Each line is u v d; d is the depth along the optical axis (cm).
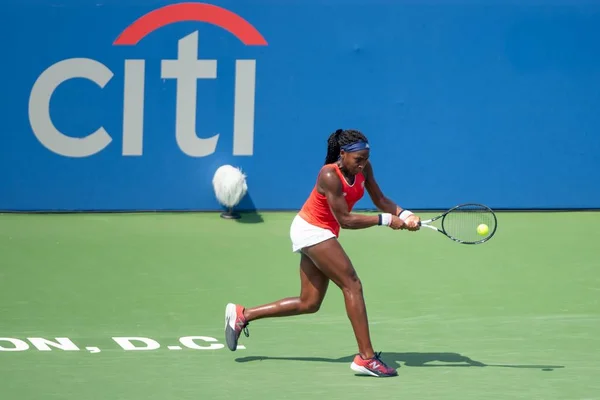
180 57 4291
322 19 4312
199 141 4356
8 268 3709
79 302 3384
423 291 3553
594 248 4078
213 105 4338
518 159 4462
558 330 3141
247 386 2575
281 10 4294
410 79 4375
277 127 4372
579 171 4500
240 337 3038
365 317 2634
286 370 2719
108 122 4319
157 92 4309
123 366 2750
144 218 4328
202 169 4378
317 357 2848
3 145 4300
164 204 4394
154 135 4341
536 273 3772
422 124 4406
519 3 4356
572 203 4519
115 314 3272
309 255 2638
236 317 2761
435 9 4338
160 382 2609
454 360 2825
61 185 4350
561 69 4416
